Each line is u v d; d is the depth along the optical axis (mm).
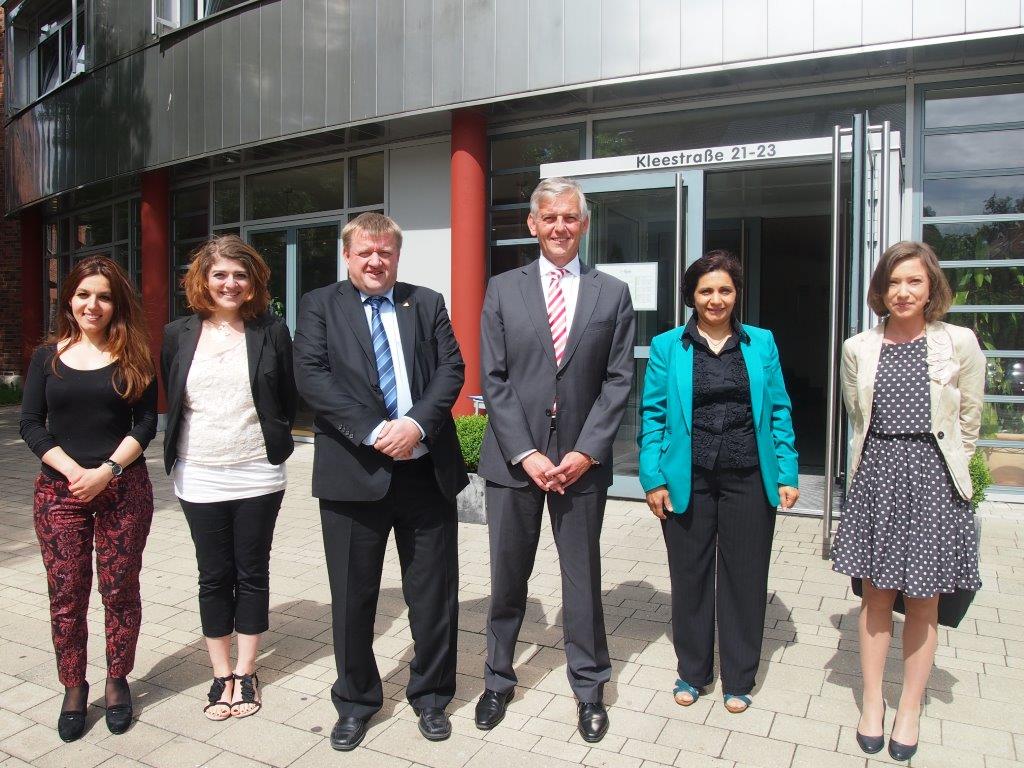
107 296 3137
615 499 6578
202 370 3160
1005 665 3578
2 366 15328
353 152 8992
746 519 3152
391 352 3066
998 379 6336
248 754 2936
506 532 3145
